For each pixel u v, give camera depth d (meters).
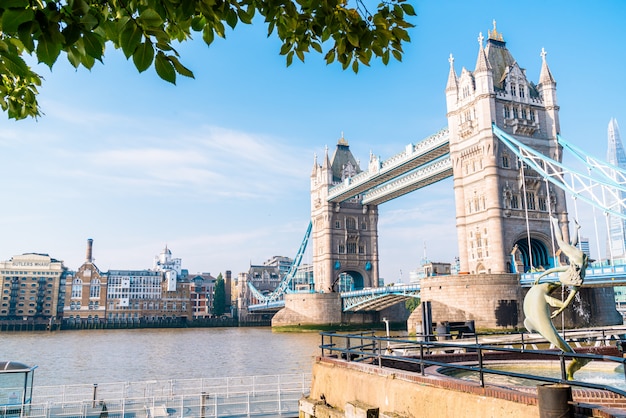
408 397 11.54
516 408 9.01
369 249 153.38
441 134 101.94
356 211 153.75
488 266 87.81
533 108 94.56
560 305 12.22
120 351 88.69
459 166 96.19
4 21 3.98
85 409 26.34
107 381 51.72
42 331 183.62
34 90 7.34
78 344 108.44
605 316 82.56
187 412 27.58
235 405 28.98
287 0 5.68
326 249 148.38
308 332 133.25
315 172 161.25
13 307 194.88
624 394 7.36
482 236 89.62
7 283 195.00
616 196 72.31
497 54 99.06
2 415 24.84
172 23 5.46
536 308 12.41
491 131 89.50
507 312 80.38
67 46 4.28
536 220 90.44
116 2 4.80
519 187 90.38
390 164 116.31
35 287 198.25
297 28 6.14
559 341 12.06
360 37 5.96
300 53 6.49
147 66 4.52
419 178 114.31
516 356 19.67
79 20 4.18
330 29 5.88
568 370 12.04
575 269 12.06
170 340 117.81
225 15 5.33
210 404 28.48
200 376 53.91
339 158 160.25
